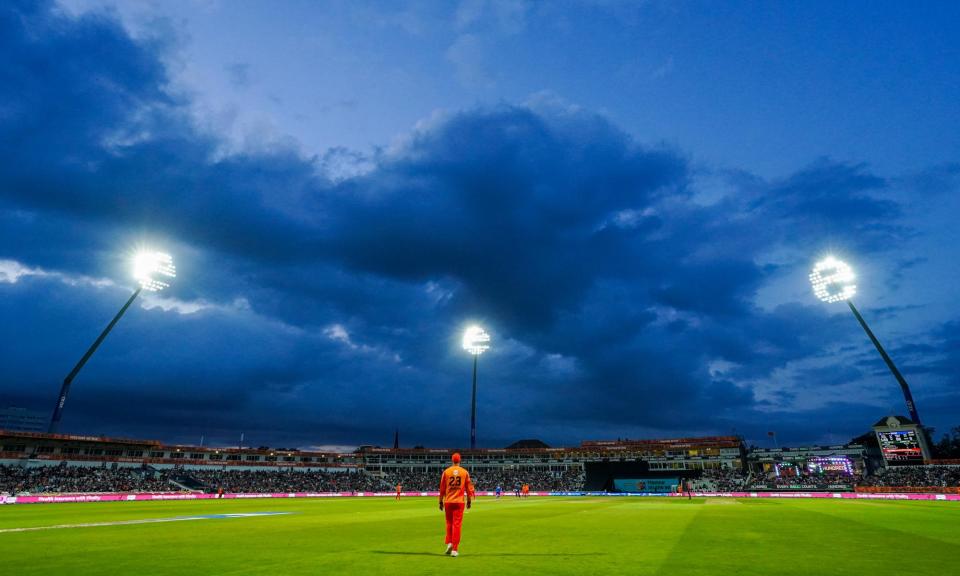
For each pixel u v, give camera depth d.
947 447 102.44
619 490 83.56
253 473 92.75
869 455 91.81
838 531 16.94
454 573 8.37
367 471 110.44
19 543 13.30
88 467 73.50
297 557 10.45
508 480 100.69
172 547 12.37
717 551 11.54
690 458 98.94
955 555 10.95
